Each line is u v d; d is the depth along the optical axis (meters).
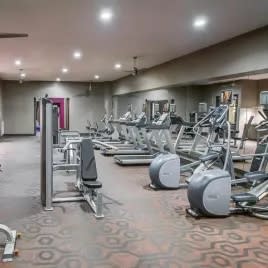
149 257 3.00
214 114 5.48
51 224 3.82
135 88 13.27
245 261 2.95
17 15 5.54
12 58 9.83
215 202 4.11
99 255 3.03
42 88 17.11
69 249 3.15
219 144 5.56
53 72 13.30
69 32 6.69
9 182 6.00
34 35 6.92
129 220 4.01
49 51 8.73
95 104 17.80
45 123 4.34
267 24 5.98
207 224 3.90
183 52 8.73
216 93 7.88
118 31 6.58
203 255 3.06
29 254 3.03
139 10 5.26
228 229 3.74
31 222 3.88
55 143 8.08
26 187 5.62
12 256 2.95
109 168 7.59
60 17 5.65
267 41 6.01
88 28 6.37
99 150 10.70
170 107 9.47
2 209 4.37
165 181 5.56
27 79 16.38
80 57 9.61
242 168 6.20
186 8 5.12
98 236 3.48
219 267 2.83
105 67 11.67
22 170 7.16
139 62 10.46
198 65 8.44
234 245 3.30
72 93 17.50
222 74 7.40
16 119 16.92
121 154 9.43
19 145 12.20
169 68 10.09
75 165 4.98
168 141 7.28
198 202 4.11
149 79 11.72
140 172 7.12
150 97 11.66
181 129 7.52
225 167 4.92
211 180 4.09
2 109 16.30
